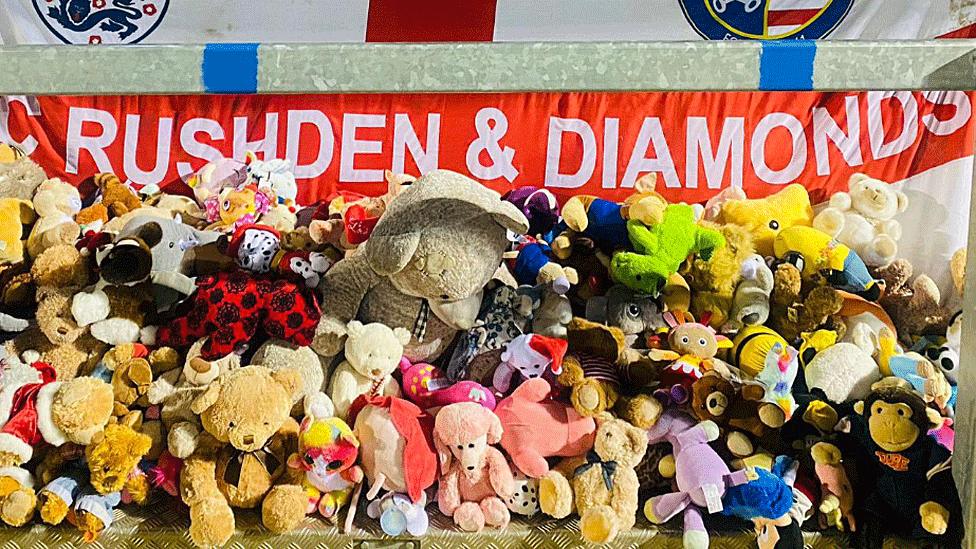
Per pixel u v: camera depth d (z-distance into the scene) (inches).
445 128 117.9
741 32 119.6
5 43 119.8
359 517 97.7
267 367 99.2
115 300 101.0
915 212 116.3
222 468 96.6
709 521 97.7
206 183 115.8
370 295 103.4
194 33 121.0
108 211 113.0
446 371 103.7
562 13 120.3
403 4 120.8
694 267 106.1
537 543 96.3
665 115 117.3
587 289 107.7
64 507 95.1
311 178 118.2
